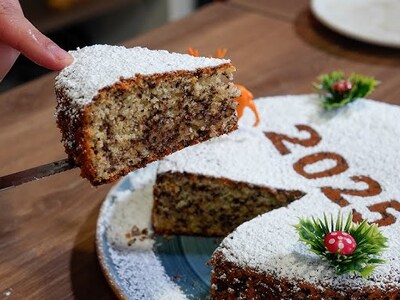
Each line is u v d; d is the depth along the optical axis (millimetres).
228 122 307
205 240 355
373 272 275
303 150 371
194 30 559
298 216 313
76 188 383
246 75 491
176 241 349
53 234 348
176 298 305
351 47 533
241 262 287
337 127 389
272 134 384
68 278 318
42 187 384
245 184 345
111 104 274
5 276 319
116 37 842
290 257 284
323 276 275
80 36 807
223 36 547
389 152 365
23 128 433
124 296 297
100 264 315
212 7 603
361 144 374
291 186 342
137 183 383
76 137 274
